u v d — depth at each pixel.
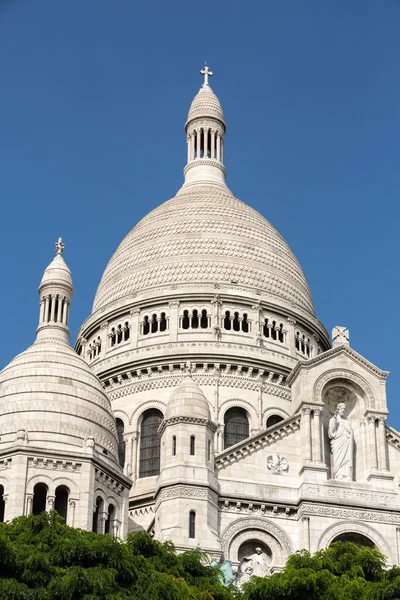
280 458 101.44
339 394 106.25
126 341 134.75
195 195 151.50
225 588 80.44
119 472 107.38
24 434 103.75
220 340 131.75
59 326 121.44
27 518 80.88
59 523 80.38
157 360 130.00
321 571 79.56
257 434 101.88
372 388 105.25
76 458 103.69
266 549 97.62
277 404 129.50
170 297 134.88
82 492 102.44
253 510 98.38
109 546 76.44
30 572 72.62
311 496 98.81
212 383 128.62
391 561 97.75
